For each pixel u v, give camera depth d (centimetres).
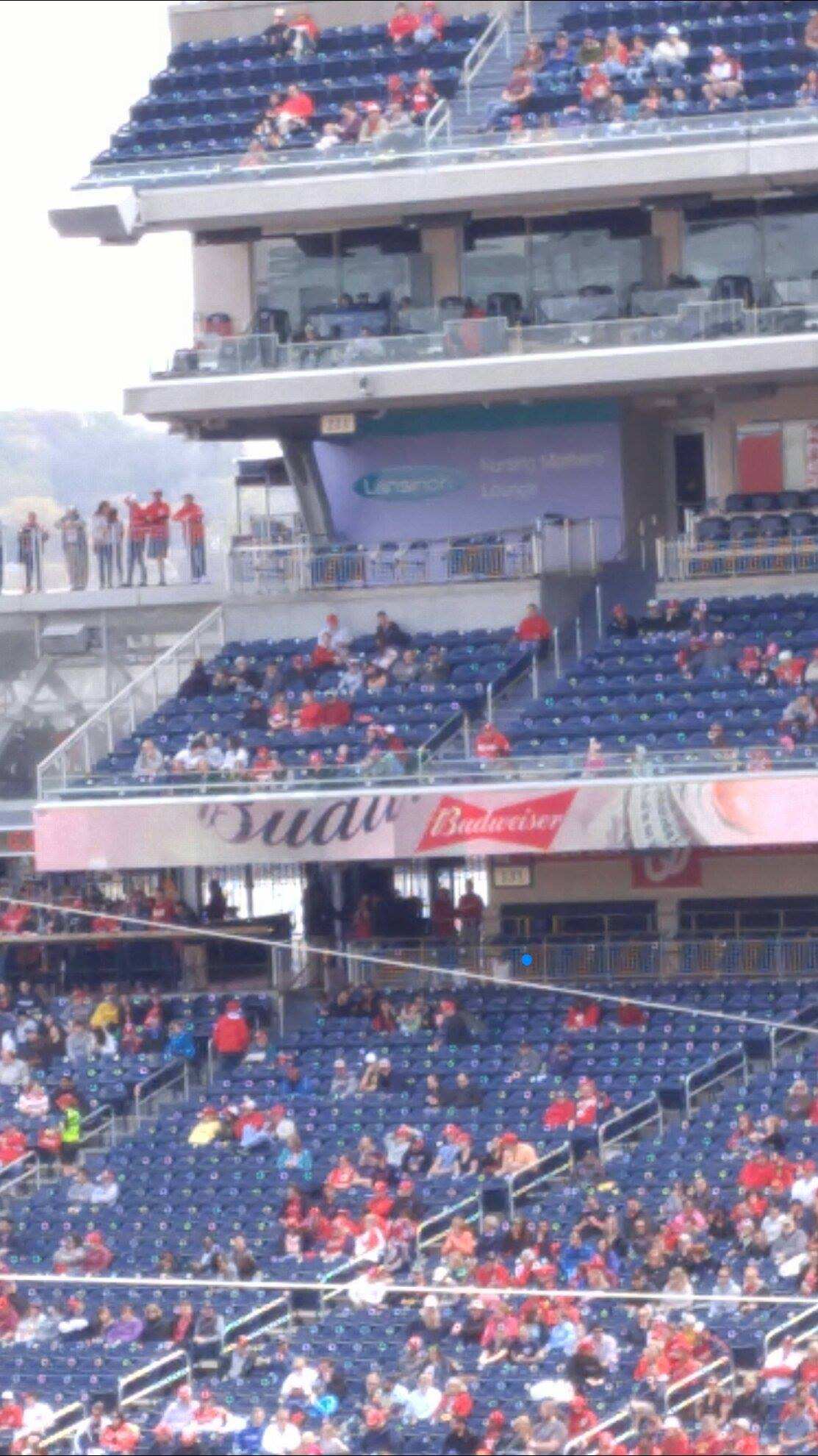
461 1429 6600
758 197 9094
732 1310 6906
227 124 9475
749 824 8081
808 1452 6259
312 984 8750
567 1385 6744
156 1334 7419
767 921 8575
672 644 8869
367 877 8931
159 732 8988
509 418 9500
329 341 9031
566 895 8756
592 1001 8312
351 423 9231
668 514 9650
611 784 8200
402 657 9031
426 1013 8394
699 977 8344
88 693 9506
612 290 9162
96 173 9231
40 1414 7012
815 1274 6862
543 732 8575
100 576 9538
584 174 8850
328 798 8425
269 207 9088
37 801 9281
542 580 9169
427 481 9606
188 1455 6781
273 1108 8125
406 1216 7594
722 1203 7350
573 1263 7206
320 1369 6956
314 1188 7862
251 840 8475
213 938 8856
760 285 9075
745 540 9025
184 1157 8094
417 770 8394
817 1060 7906
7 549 9575
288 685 9075
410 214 9212
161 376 9125
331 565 9319
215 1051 8469
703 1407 6538
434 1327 7131
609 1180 7581
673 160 8781
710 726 8462
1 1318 7525
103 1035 8581
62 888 9138
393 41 9762
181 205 9156
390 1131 8025
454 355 8931
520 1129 7875
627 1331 6938
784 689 8581
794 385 9300
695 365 8731
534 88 9231
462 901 8719
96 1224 7931
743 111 8856
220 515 10756
